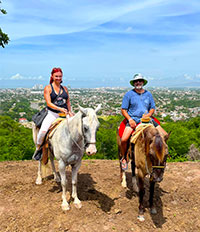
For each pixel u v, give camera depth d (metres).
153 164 3.53
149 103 4.93
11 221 3.96
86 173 6.19
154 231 4.04
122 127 5.02
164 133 4.39
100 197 4.85
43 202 4.51
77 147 4.04
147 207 4.70
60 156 4.14
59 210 4.26
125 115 4.82
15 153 16.23
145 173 4.14
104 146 24.83
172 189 5.51
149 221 4.27
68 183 5.38
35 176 5.80
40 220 3.99
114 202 4.73
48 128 4.62
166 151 3.49
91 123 3.43
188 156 15.67
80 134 3.65
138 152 4.10
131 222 4.17
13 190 4.98
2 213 4.14
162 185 5.70
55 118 4.78
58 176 5.46
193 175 6.44
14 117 117.31
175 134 22.45
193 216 4.58
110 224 4.04
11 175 5.84
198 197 5.23
